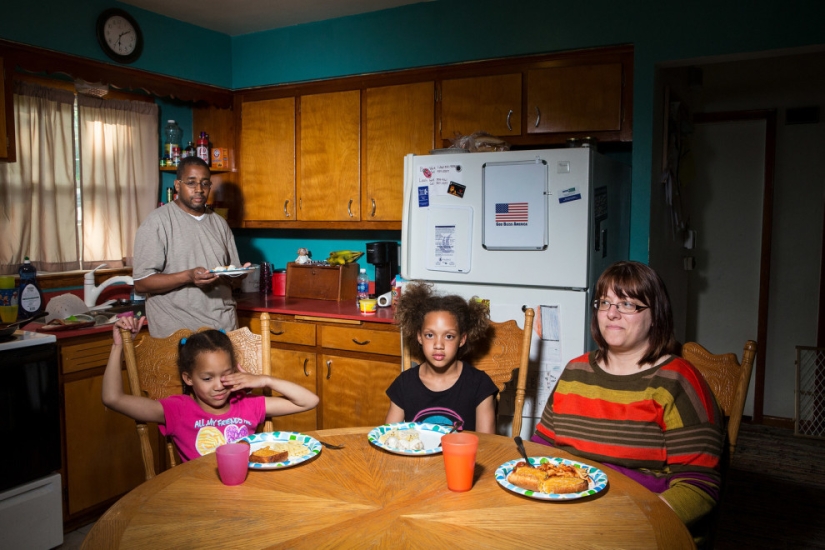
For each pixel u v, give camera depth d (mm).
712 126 3967
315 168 3420
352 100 3291
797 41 2389
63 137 3057
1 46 2604
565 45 2783
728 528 2592
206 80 3484
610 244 2629
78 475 2547
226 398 1660
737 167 3924
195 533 991
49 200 2998
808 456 3428
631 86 2697
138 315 2998
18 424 2191
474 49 2967
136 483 2766
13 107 2645
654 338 1389
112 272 3289
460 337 1800
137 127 3404
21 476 2209
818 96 3693
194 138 3793
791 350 3861
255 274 3787
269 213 3594
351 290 3520
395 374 2879
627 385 1387
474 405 1788
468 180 2523
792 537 2520
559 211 2369
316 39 3361
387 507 1079
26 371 2213
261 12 3203
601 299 1412
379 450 1366
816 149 3719
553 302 2398
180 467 1285
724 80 3855
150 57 3180
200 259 2709
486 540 960
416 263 2658
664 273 3055
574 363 1505
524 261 2439
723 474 1486
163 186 3635
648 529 999
